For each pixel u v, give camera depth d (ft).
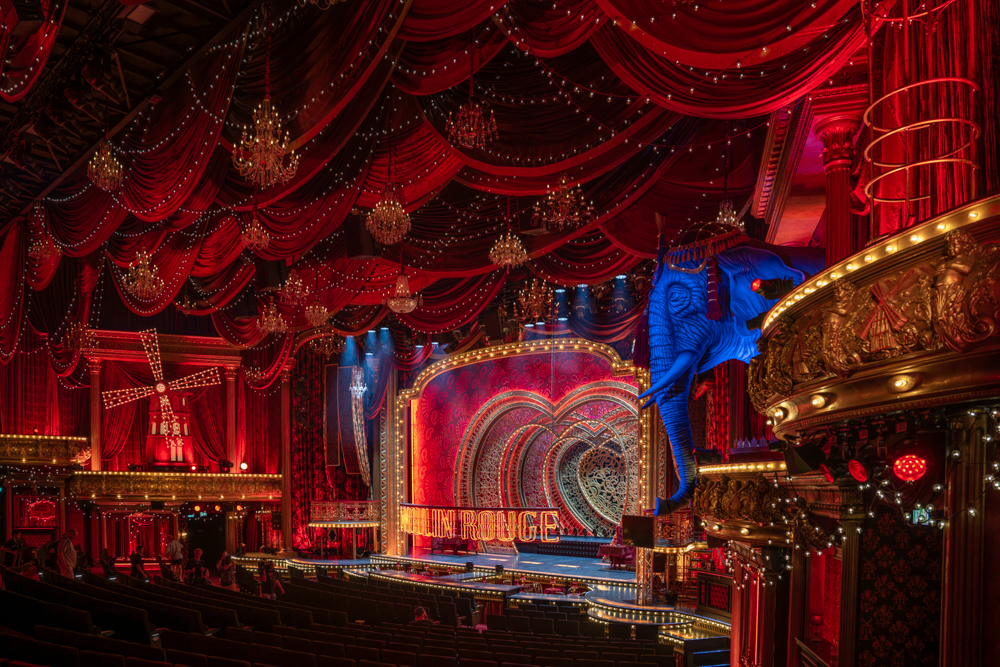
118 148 43.78
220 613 36.99
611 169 41.14
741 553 31.32
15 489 85.66
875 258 12.74
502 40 30.81
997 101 13.93
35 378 85.20
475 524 79.05
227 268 66.33
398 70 34.24
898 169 14.01
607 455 79.15
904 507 15.49
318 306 61.52
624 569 70.59
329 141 37.47
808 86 23.36
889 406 12.34
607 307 68.49
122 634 28.84
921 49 16.89
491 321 77.20
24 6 28.07
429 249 54.19
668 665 36.99
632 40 26.55
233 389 95.91
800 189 34.01
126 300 66.39
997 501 12.47
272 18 33.58
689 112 26.11
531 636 43.83
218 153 42.93
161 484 88.79
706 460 30.27
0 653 21.35
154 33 36.52
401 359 88.58
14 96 33.04
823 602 25.86
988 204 10.62
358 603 52.80
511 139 35.68
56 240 56.39
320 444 94.89
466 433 85.56
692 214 42.27
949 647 12.64
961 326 10.65
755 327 21.63
